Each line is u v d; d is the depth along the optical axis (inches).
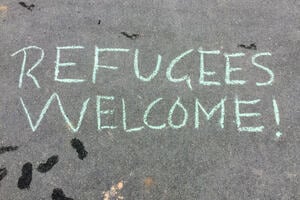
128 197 111.2
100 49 134.1
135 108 123.6
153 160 115.8
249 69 130.1
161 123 121.3
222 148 117.3
